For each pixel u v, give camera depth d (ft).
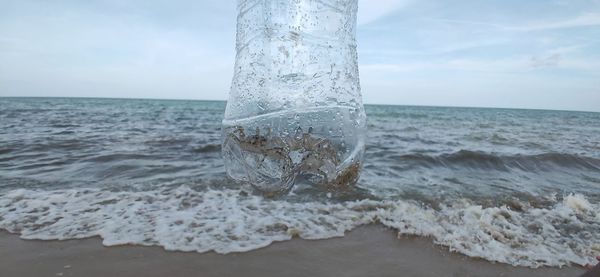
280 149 0.62
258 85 0.63
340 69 0.65
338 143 0.63
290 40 0.63
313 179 0.65
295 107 0.63
